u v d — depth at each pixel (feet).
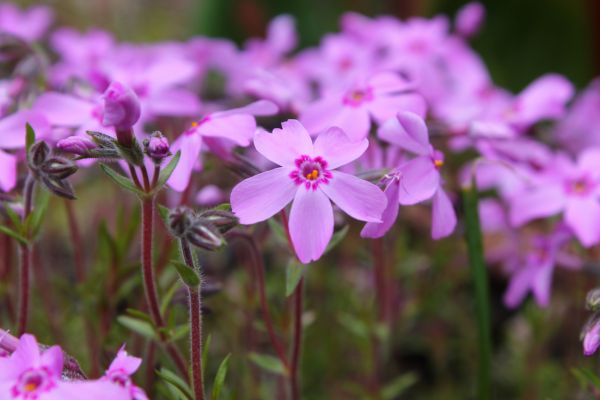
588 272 0.78
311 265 0.86
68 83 0.77
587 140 0.95
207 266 0.85
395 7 1.23
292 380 0.68
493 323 0.96
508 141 0.79
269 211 0.59
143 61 0.83
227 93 1.00
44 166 0.61
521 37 1.17
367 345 0.80
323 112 0.69
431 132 0.77
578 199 0.74
